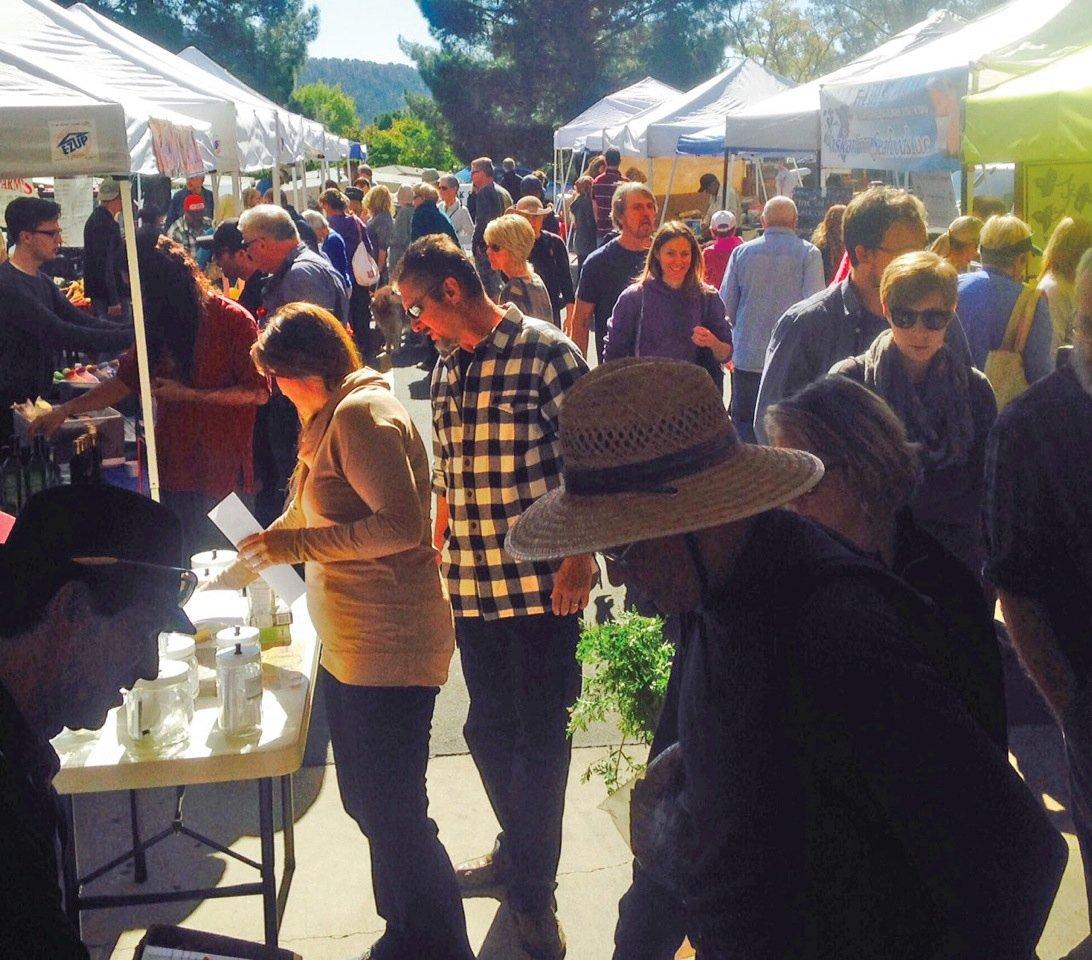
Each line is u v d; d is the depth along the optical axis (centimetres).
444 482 332
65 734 263
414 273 298
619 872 357
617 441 154
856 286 374
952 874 139
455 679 507
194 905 339
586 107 5069
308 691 288
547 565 310
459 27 5056
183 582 166
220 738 262
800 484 154
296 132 1355
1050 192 562
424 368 1213
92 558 154
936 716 140
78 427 469
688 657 168
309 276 640
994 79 519
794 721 147
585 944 324
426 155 6994
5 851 125
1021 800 141
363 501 275
